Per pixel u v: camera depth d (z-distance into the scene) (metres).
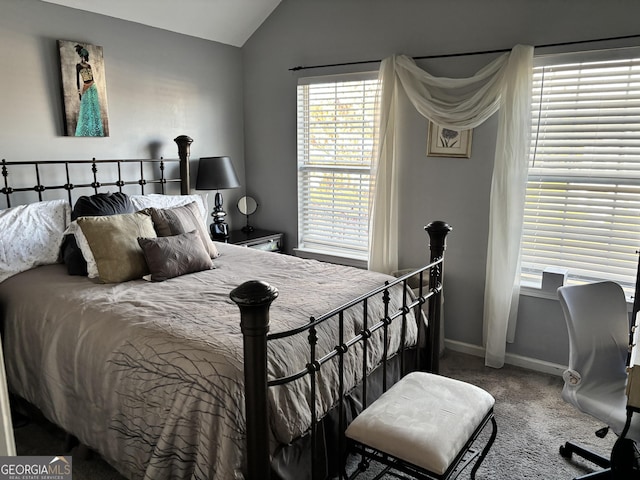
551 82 2.79
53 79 2.90
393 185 3.35
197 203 3.43
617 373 2.00
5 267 2.48
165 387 1.63
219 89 3.95
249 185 4.31
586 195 2.79
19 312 2.25
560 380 2.88
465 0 2.96
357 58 3.46
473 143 3.07
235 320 1.90
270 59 3.93
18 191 2.78
